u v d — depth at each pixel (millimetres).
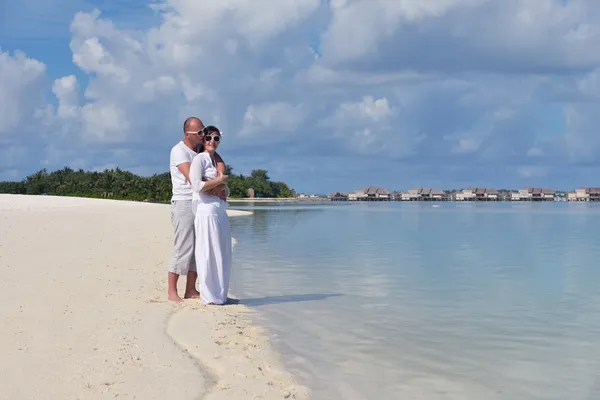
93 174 142375
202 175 8641
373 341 6684
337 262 14734
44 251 13375
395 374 5473
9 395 4293
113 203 54938
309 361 5844
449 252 17656
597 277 12078
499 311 8492
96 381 4672
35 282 9164
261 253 17172
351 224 36656
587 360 5953
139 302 8188
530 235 26281
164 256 13914
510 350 6348
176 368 5129
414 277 12039
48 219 23625
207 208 8602
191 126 8961
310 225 35000
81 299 8039
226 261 8820
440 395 4922
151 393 4473
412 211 75000
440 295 9789
